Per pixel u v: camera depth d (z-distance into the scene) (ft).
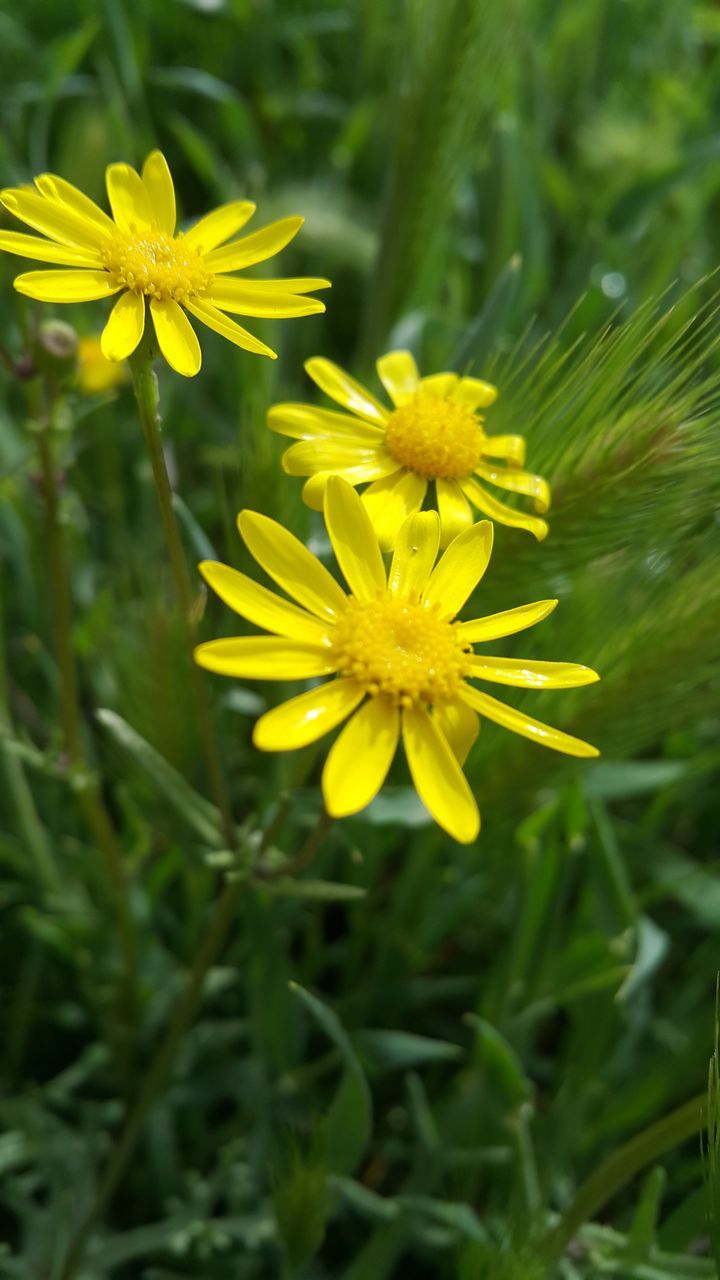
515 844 0.57
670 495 0.40
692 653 0.43
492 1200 0.54
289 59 0.98
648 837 0.65
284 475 0.44
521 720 0.32
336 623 0.33
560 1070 0.58
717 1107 0.35
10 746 0.47
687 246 0.82
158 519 0.63
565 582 0.44
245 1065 0.58
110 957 0.57
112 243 0.35
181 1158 0.58
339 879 0.61
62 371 0.41
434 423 0.39
